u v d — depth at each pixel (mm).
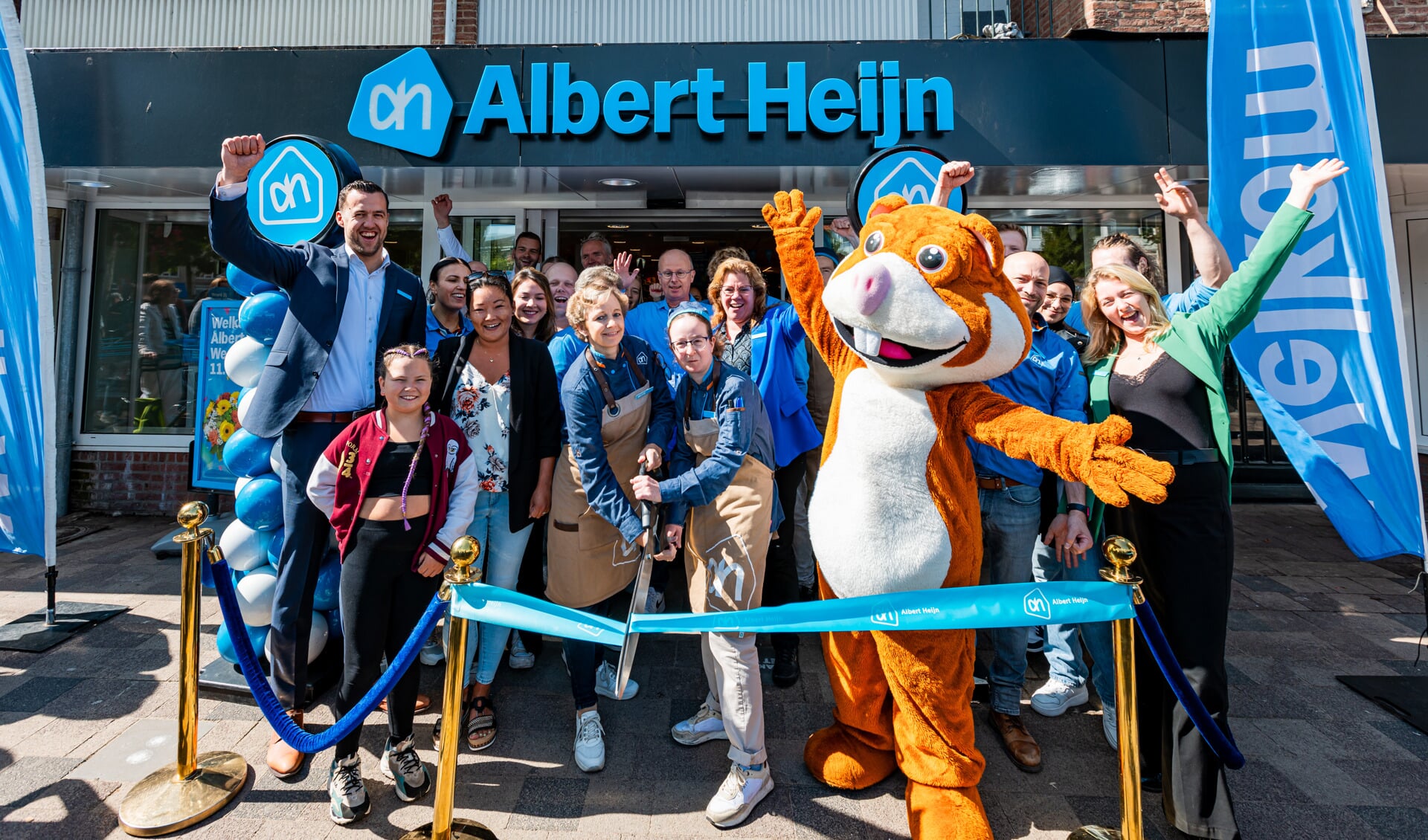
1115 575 1936
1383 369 3160
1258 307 2252
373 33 6203
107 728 2816
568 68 4555
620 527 2391
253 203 3055
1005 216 6332
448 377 2846
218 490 4941
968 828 2045
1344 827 2287
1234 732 2869
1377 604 4297
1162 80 4516
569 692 3180
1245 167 3439
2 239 3584
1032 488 2729
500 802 2400
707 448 2447
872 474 2076
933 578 2055
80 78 4691
